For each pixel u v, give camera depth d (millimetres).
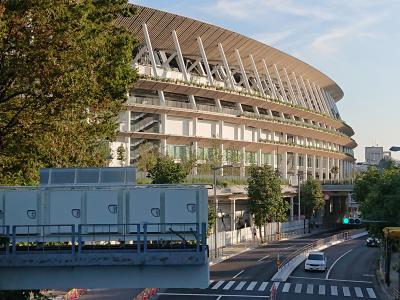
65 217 18016
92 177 19359
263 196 68188
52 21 21047
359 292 38844
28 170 24469
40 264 15750
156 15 71312
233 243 68188
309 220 93688
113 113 27422
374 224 43219
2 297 18375
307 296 37094
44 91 21719
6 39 20875
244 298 36062
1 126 23281
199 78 83062
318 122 119188
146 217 17844
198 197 17891
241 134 89812
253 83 102750
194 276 16016
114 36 25344
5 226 16375
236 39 85438
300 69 111062
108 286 15992
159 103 73938
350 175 136875
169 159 55125
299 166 112750
